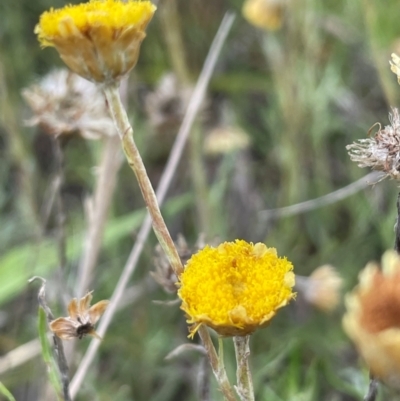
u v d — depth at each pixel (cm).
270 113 33
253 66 38
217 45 24
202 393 16
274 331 27
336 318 26
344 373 21
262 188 35
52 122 20
